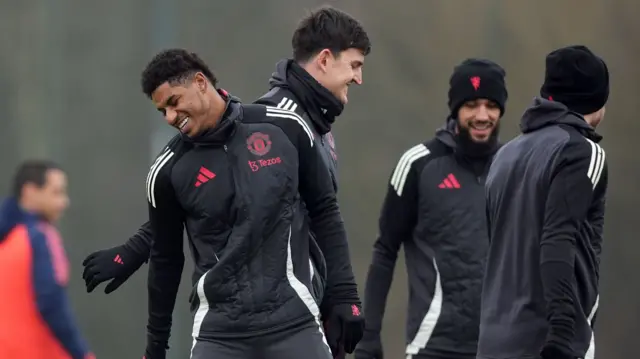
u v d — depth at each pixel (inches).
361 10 3703.3
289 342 649.6
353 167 3545.8
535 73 3425.2
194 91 641.0
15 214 873.5
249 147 653.9
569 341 660.1
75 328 874.1
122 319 3351.4
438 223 893.8
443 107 3575.3
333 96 729.0
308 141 667.4
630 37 3356.3
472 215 889.5
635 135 3260.3
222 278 649.0
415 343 899.4
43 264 861.2
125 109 4082.2
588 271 689.0
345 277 674.8
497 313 704.4
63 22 4116.6
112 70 4097.0
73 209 3806.6
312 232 686.5
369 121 3602.4
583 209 671.1
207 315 655.8
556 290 661.9
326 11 735.7
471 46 3560.5
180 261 696.4
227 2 3932.1
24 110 4055.1
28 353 860.0
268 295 648.4
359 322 673.0
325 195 674.8
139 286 3348.9
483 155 893.8
